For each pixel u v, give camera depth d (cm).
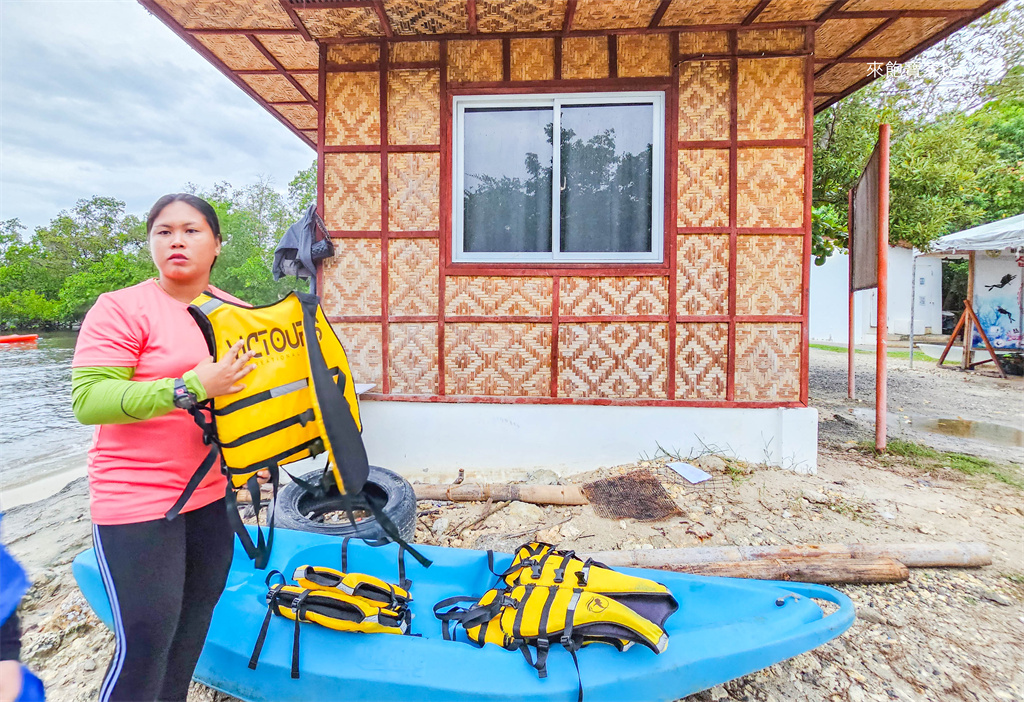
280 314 150
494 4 361
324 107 415
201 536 154
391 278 420
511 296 414
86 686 202
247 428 139
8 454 557
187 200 145
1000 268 1009
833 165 776
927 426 558
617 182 416
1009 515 329
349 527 278
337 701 164
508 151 420
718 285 403
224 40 430
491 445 418
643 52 398
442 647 170
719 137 397
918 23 395
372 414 423
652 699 165
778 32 391
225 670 176
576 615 172
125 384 123
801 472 399
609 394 414
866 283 530
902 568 261
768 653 173
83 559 211
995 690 193
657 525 319
